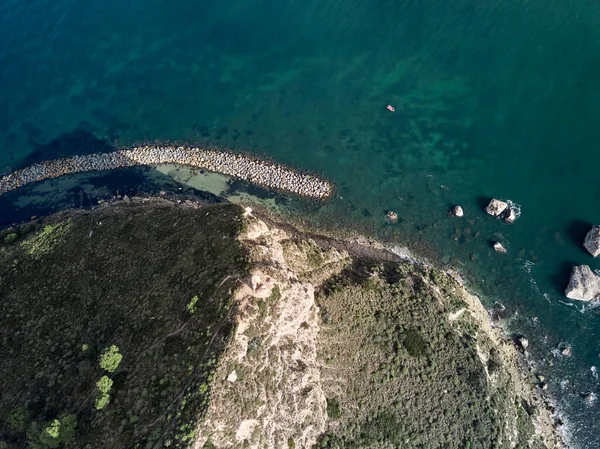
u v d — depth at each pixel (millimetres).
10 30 136125
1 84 127375
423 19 115000
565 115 99562
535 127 99938
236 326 57469
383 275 82000
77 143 113125
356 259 86250
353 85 112062
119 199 103062
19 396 64812
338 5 122188
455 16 113562
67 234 84312
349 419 64812
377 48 114938
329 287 72312
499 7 112125
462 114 104312
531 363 82312
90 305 71250
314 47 118562
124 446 54656
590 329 83375
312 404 62031
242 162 104750
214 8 130250
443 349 73188
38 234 87000
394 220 95188
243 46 122500
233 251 65375
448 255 91375
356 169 101312
